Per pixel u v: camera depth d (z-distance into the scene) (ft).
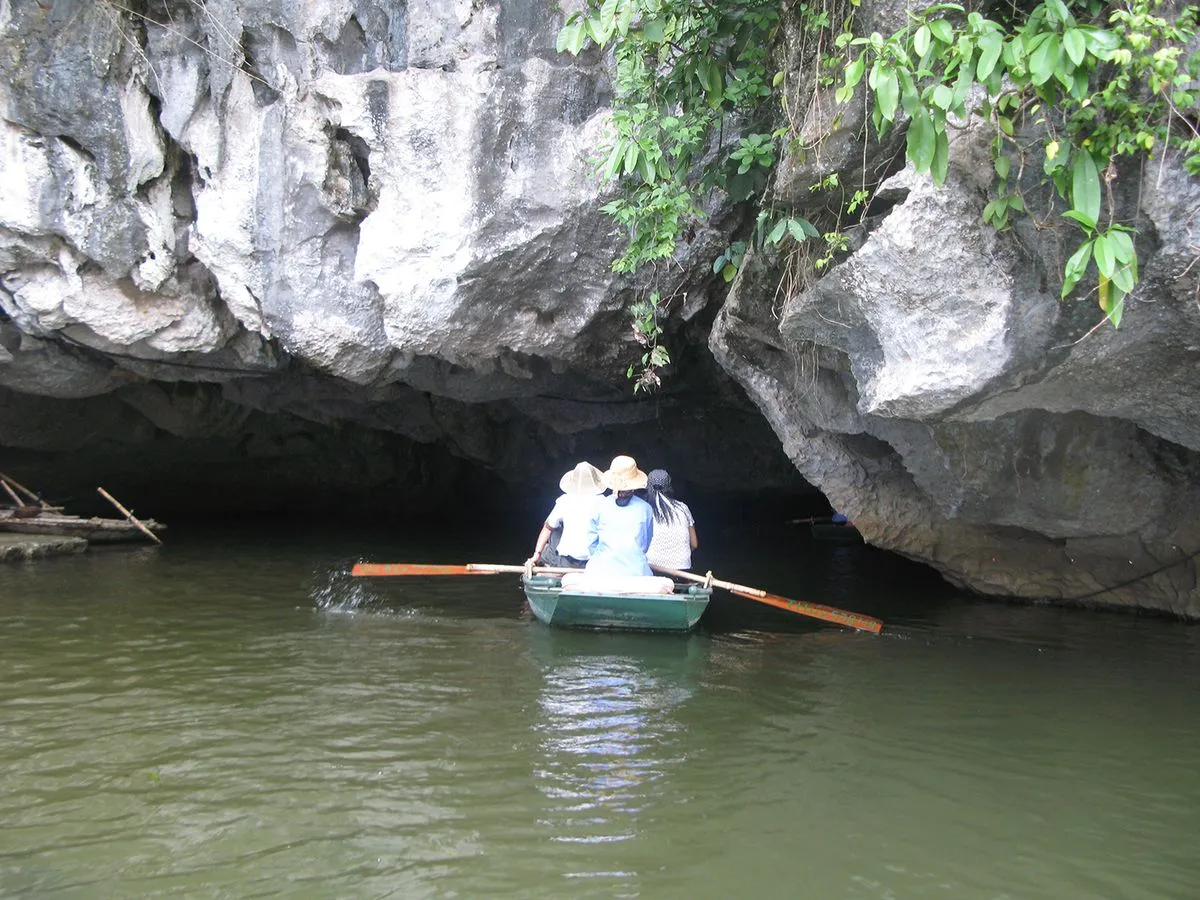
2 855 10.71
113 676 17.35
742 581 29.50
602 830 11.53
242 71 24.00
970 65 10.50
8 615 22.17
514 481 44.57
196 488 45.88
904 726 15.28
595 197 22.75
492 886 10.24
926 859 10.96
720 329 22.00
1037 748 14.35
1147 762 13.84
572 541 23.75
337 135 24.06
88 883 10.16
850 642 20.68
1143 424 16.37
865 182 14.70
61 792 12.32
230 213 24.68
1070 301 13.01
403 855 10.85
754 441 40.32
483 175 22.90
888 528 24.71
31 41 22.80
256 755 13.61
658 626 21.27
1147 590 23.00
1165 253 12.08
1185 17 10.77
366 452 45.44
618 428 41.37
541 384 31.30
